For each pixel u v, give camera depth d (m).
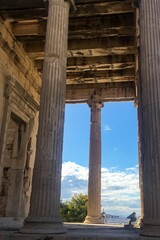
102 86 33.12
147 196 12.85
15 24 24.55
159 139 13.28
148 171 13.09
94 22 23.84
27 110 27.73
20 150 27.14
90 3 20.17
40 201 13.44
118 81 31.81
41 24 24.25
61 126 15.05
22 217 25.23
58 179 14.15
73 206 55.03
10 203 25.44
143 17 15.76
